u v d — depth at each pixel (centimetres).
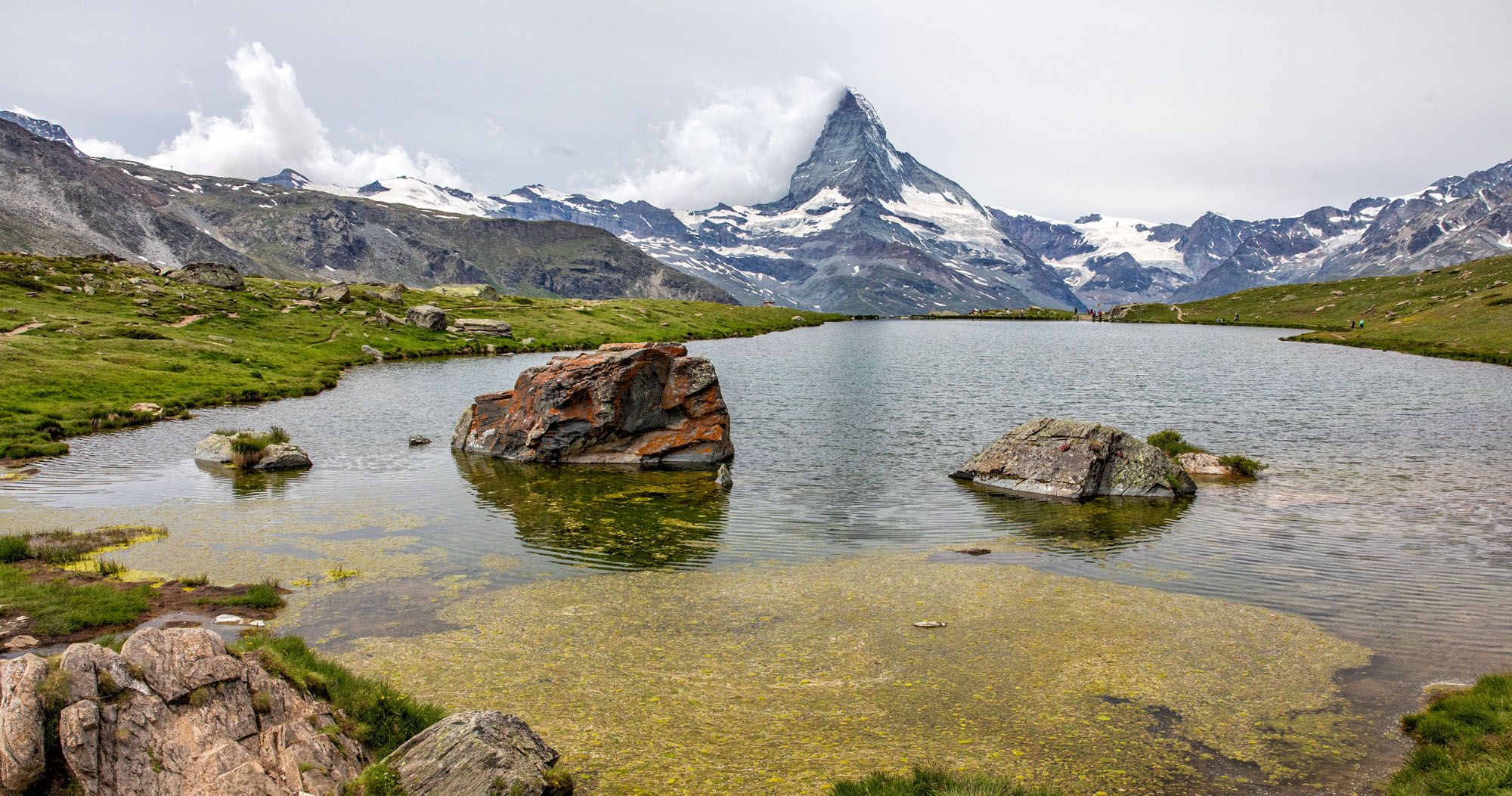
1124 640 2388
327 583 2878
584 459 5338
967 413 7306
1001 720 1903
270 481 4634
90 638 2245
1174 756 1741
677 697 2017
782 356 13950
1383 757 1727
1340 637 2392
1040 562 3183
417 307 15650
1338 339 15875
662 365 5647
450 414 7225
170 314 12169
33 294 11469
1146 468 4391
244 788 1312
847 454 5572
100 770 1263
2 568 2839
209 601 2625
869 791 1522
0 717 1242
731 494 4441
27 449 5144
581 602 2712
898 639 2402
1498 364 11319
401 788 1384
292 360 10675
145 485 4450
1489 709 1800
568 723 1870
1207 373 10506
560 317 19062
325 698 1688
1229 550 3312
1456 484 4503
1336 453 5412
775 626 2506
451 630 2447
